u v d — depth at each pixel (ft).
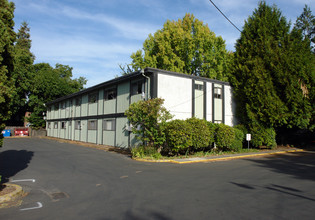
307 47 70.74
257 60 69.00
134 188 24.88
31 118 142.00
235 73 74.79
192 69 112.37
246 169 37.09
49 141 99.81
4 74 21.65
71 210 18.25
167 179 29.32
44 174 32.91
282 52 67.51
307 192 23.06
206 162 45.55
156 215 16.85
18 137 127.95
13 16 24.76
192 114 64.44
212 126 58.18
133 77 64.85
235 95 74.64
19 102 140.05
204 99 67.92
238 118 76.18
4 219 16.46
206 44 104.88
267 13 71.87
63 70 177.68
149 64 107.55
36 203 20.24
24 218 16.61
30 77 139.95
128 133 66.54
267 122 68.64
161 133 50.70
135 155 50.06
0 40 21.01
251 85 68.54
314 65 67.67
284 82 65.67
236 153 58.70
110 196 22.02
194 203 19.52
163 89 59.67
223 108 72.23
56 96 144.66
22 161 44.65
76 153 58.03
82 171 35.12
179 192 23.04
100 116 82.38
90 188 25.22
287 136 81.56
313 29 113.60
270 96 65.92
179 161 44.62
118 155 55.11
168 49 103.60
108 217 16.60
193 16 111.65
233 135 58.65
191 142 49.83
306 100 65.72
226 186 25.49
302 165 41.65
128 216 16.74
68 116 110.73
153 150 50.70
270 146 69.92
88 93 92.68
